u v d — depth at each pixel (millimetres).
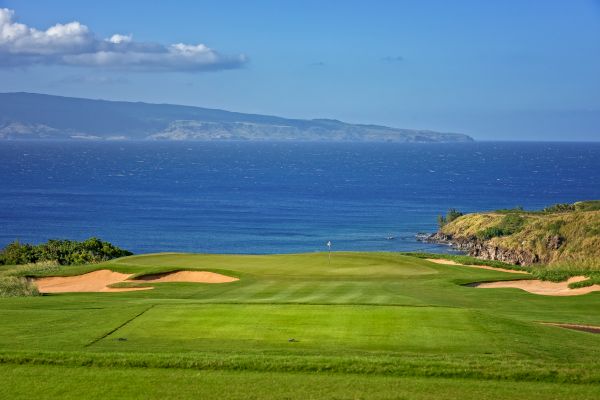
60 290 38625
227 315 24844
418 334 22312
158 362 18828
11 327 23422
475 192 194500
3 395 16672
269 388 17156
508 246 86875
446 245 102000
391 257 45406
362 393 16812
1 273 42969
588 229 81688
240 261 44844
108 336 22125
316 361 18797
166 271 40219
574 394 16734
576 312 28922
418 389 17094
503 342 21453
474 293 33719
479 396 16609
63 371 18344
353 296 30812
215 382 17547
